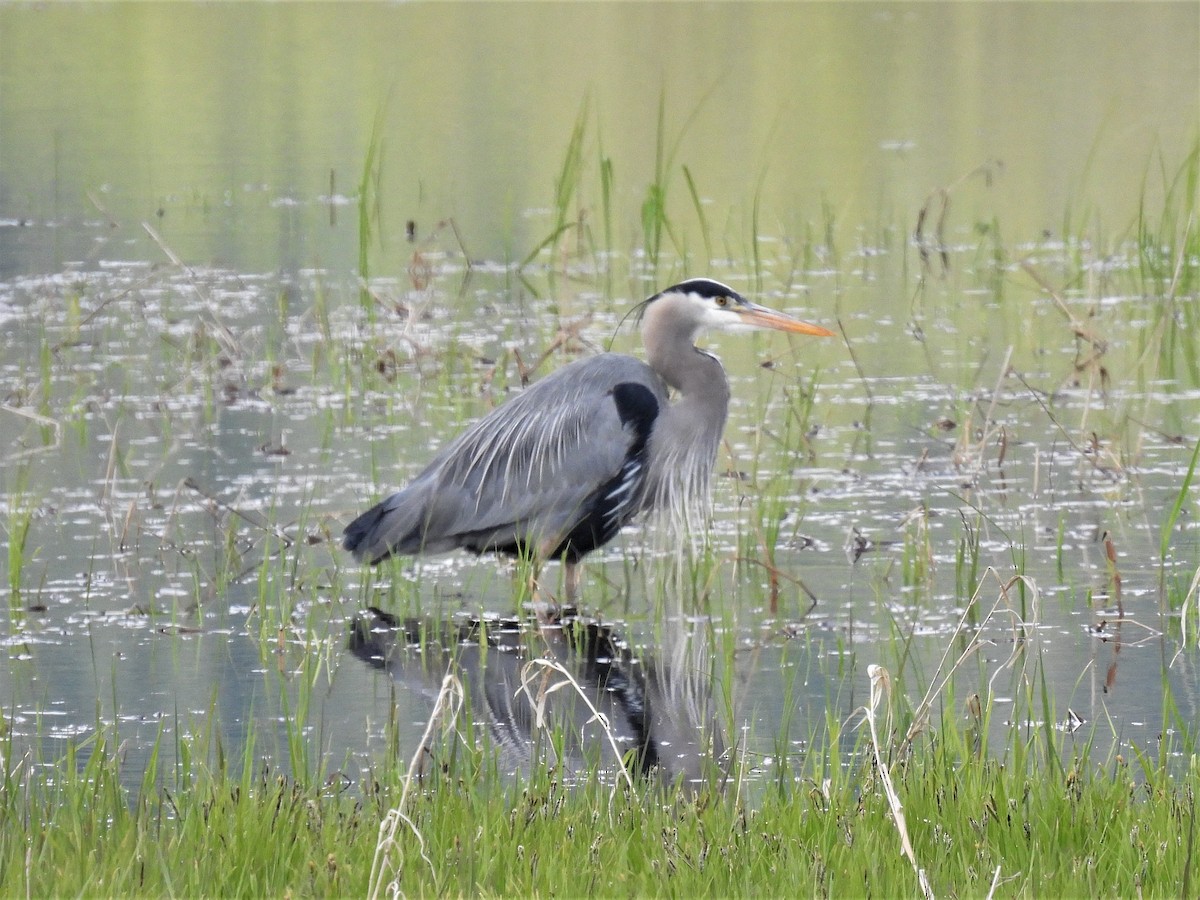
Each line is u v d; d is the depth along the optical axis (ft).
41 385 57.67
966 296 69.00
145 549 42.88
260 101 113.29
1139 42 130.52
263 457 50.26
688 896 23.00
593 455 41.45
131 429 53.42
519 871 23.93
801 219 83.10
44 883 23.17
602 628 37.91
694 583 39.01
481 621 36.52
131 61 127.95
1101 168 91.15
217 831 24.81
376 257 76.48
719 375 42.93
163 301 69.10
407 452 50.55
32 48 133.08
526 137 100.58
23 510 45.32
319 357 61.77
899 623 37.27
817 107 109.91
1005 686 33.71
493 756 30.17
